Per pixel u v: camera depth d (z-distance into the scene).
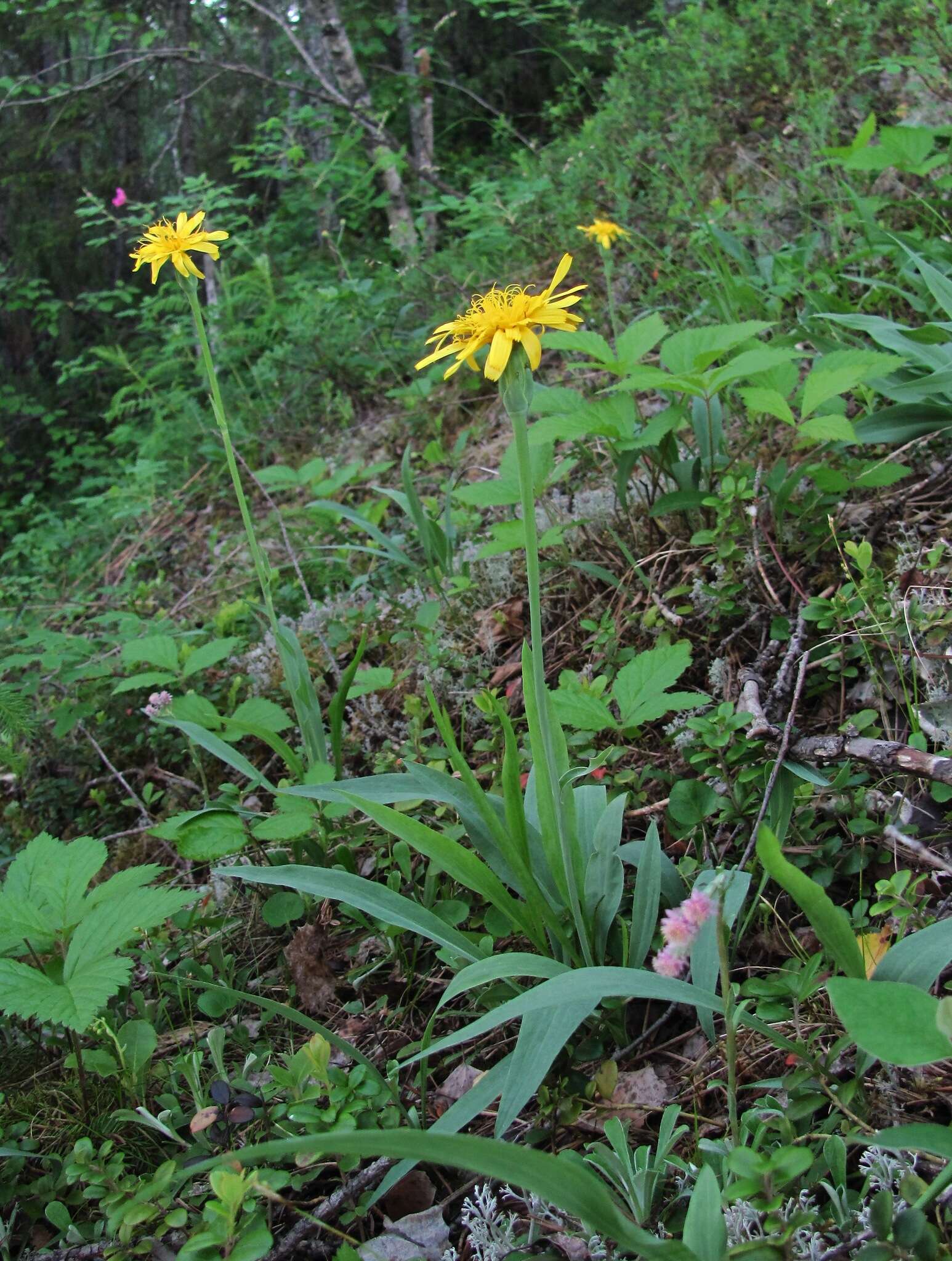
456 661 0.54
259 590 0.76
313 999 0.39
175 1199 0.31
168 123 1.98
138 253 0.44
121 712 0.64
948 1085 0.28
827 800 0.37
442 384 0.96
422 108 1.58
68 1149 0.34
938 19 0.80
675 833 0.39
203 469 1.09
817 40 1.00
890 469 0.46
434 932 0.33
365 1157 0.32
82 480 1.50
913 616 0.39
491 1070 0.30
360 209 1.57
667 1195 0.28
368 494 0.87
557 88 1.49
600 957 0.33
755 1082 0.31
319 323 1.11
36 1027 0.39
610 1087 0.32
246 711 0.51
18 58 1.97
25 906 0.35
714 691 0.45
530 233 1.04
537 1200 0.29
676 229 0.84
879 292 0.60
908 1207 0.25
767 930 0.35
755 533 0.48
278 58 2.08
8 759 0.54
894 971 0.25
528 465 0.29
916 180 0.74
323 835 0.44
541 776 0.32
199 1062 0.34
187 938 0.44
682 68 1.12
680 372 0.48
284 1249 0.29
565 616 0.56
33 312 1.88
